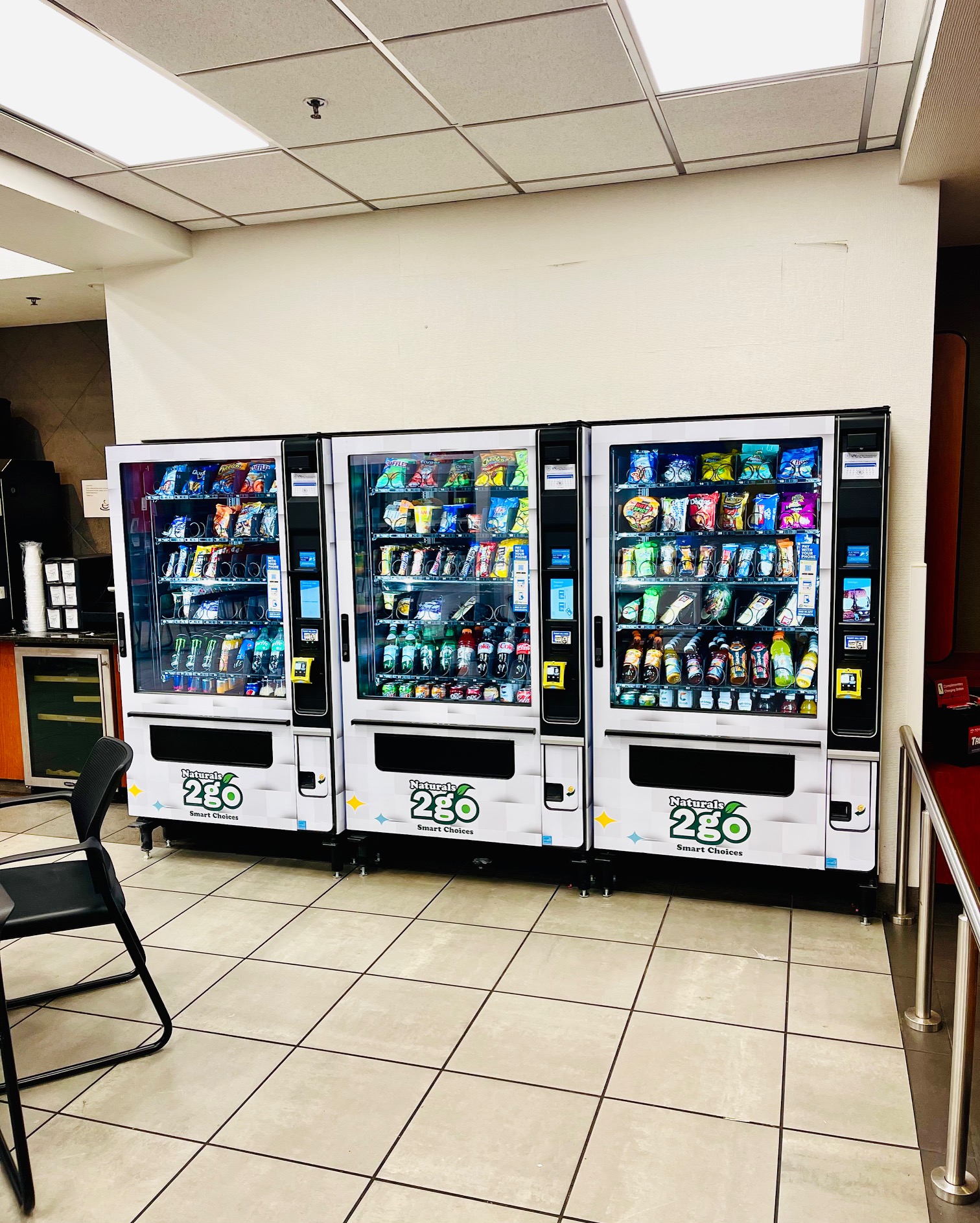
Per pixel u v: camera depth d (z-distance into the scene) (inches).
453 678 156.3
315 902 147.2
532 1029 109.7
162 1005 107.3
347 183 147.3
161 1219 81.6
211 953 130.7
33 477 221.0
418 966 125.5
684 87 113.9
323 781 155.4
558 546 139.0
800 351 144.0
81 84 110.7
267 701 157.4
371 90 113.9
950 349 152.0
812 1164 86.6
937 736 145.2
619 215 150.2
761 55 105.3
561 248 153.8
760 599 142.2
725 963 124.5
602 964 124.7
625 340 152.3
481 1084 99.3
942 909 142.2
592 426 138.6
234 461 167.6
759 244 143.9
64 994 119.6
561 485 137.7
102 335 223.1
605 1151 88.7
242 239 172.1
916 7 94.2
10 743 209.8
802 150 135.6
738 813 138.0
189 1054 106.3
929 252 136.9
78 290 195.6
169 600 173.8
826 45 102.7
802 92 115.3
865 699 130.5
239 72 108.5
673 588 147.8
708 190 145.3
